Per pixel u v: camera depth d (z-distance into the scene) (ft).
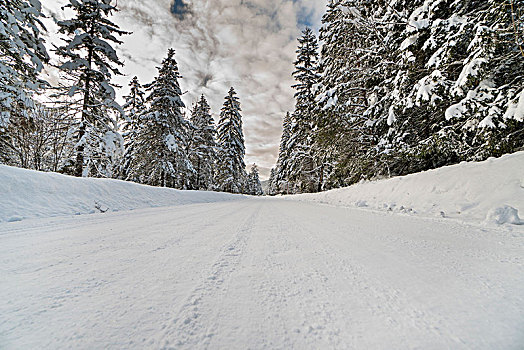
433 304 3.60
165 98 62.18
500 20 15.23
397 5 26.43
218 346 2.70
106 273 5.06
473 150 19.11
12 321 3.18
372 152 30.66
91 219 14.98
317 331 2.99
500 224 9.72
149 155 62.95
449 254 6.17
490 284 4.25
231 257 6.28
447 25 18.72
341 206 24.77
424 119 24.94
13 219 15.08
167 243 7.99
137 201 27.73
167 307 3.58
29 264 5.68
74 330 2.99
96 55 41.04
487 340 2.73
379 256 6.18
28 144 36.99
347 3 33.60
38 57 30.78
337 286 4.35
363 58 33.78
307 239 8.51
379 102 28.91
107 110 41.63
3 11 24.50
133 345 2.71
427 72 22.52
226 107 110.11
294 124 69.92
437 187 16.56
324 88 38.75
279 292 4.12
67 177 23.13
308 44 66.95
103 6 39.50
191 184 84.99
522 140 16.11
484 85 16.70
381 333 2.92
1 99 24.94
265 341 2.80
